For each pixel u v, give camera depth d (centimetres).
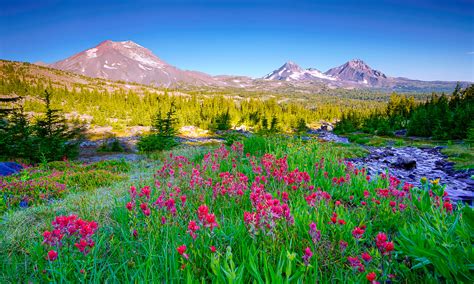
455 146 2819
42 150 2491
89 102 14150
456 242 255
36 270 295
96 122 9975
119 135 8181
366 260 247
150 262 267
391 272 270
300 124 9700
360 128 8931
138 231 369
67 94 14875
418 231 292
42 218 585
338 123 8700
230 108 13350
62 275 255
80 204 657
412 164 1341
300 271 238
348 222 354
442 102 7238
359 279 239
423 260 245
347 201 540
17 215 619
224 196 495
